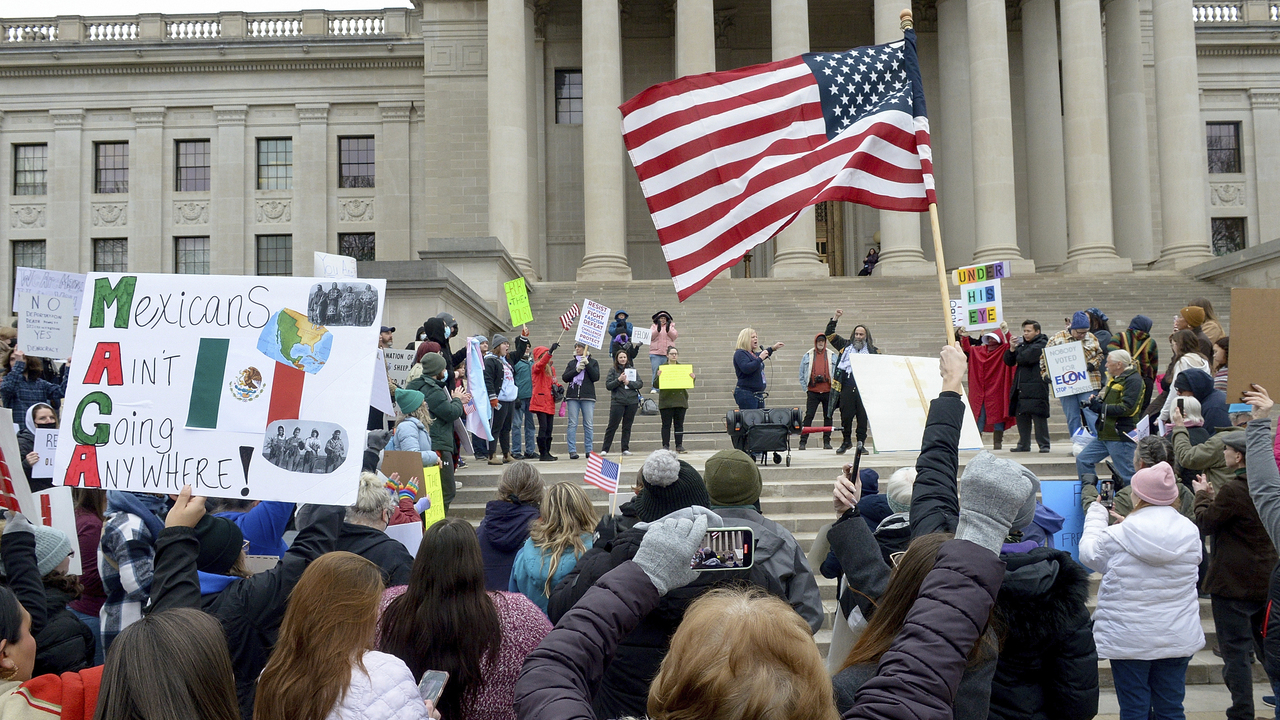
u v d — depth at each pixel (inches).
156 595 134.7
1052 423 630.5
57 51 1400.1
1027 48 1272.1
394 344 680.4
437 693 116.4
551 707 83.3
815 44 1401.3
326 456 154.8
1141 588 207.2
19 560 148.1
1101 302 901.8
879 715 79.1
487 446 550.0
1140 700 211.2
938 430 134.0
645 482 157.8
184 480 156.2
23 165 1429.6
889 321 864.3
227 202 1416.1
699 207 227.1
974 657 103.4
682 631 72.9
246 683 146.8
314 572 111.4
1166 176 1115.9
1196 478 295.7
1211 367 402.3
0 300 1403.8
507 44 1090.7
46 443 292.0
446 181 1349.7
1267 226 1411.2
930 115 1364.4
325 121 1427.2
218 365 158.2
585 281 1037.8
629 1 1375.5
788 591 161.6
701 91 230.7
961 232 1226.0
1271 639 202.7
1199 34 1409.9
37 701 114.7
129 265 1408.7
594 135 1090.1
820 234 1441.9
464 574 135.3
